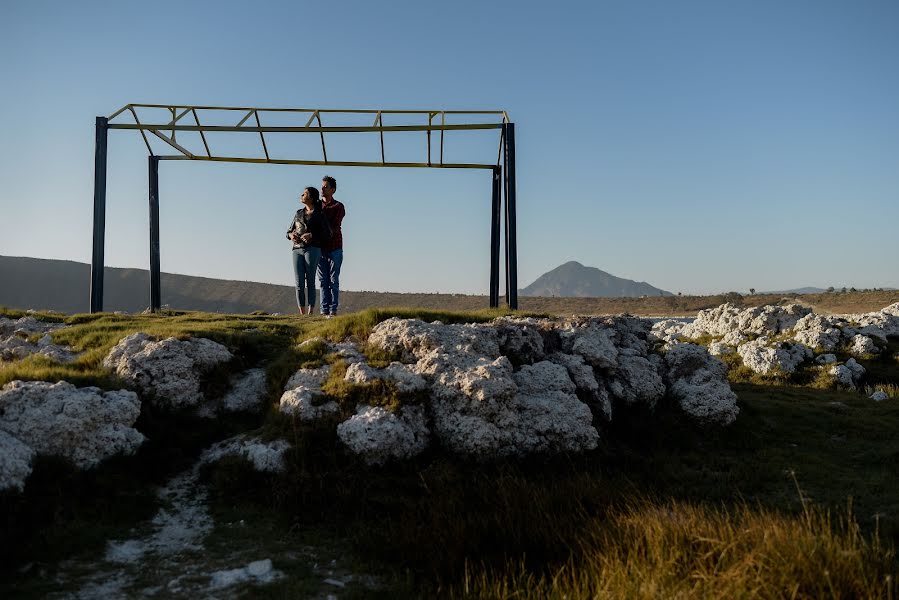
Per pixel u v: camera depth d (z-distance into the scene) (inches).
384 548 260.2
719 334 937.5
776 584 211.3
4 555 229.9
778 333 890.1
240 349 442.9
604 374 464.8
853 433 475.8
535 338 448.8
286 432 339.3
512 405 370.6
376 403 358.0
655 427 446.0
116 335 447.2
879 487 354.6
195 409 381.4
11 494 254.5
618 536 256.7
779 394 605.6
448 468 337.4
